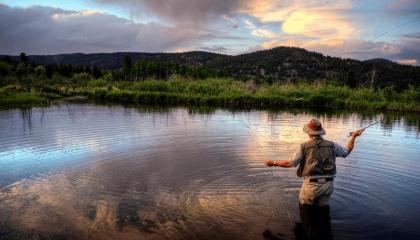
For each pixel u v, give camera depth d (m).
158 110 25.86
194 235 5.46
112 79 64.31
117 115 21.80
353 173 8.65
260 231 5.57
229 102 33.38
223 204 6.62
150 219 6.01
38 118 19.72
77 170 8.88
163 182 7.89
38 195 7.16
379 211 6.32
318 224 5.80
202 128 16.03
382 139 13.77
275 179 8.06
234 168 8.97
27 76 57.19
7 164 9.48
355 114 25.25
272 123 18.23
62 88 47.22
